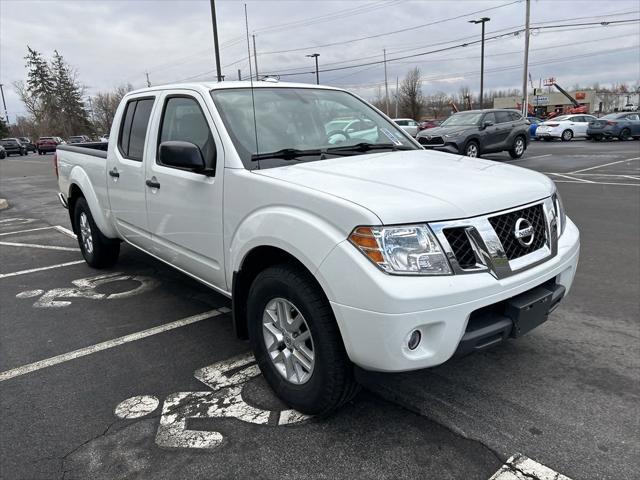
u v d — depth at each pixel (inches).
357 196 96.5
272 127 135.9
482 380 126.9
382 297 87.9
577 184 452.8
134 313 176.9
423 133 647.1
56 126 3243.1
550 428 107.5
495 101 3339.1
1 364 141.9
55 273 227.1
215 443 105.2
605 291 186.1
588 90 3193.9
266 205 110.1
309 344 107.7
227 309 179.2
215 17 742.5
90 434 109.2
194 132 139.3
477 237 95.6
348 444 103.8
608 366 132.7
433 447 102.4
